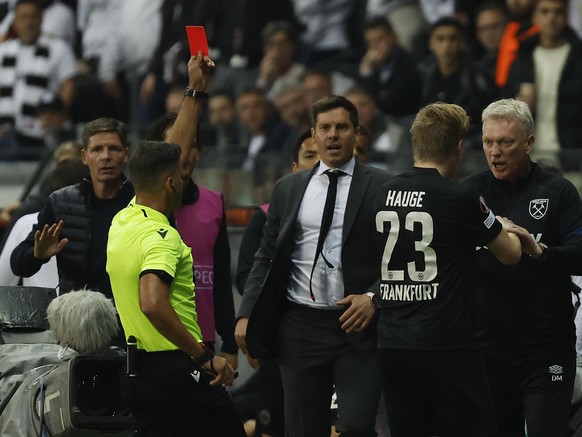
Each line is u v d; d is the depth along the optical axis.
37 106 49.28
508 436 22.86
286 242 23.02
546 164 28.92
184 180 24.19
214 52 47.34
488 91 39.31
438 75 40.19
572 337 22.14
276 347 23.47
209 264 24.91
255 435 27.58
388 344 20.56
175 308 20.28
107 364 21.22
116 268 20.31
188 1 47.66
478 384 20.41
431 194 20.36
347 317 22.41
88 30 49.88
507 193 22.25
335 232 23.00
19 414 21.70
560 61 38.50
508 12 41.25
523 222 21.98
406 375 20.66
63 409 20.91
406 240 20.44
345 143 23.08
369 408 22.52
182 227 24.69
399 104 41.16
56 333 22.02
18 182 44.16
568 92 38.38
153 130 25.55
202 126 44.69
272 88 44.91
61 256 24.33
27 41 49.78
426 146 20.69
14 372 22.81
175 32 47.84
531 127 21.95
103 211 24.56
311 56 46.03
